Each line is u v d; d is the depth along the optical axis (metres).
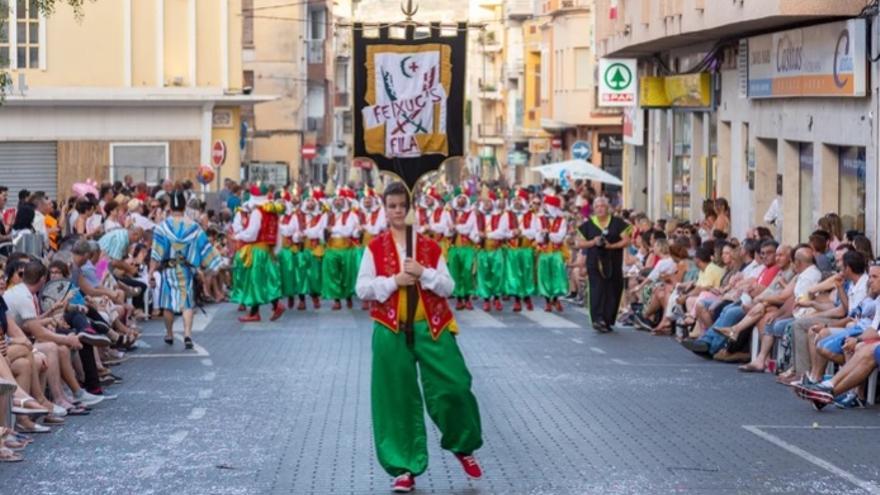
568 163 48.31
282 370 19.88
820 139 28.50
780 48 30.14
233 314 29.95
